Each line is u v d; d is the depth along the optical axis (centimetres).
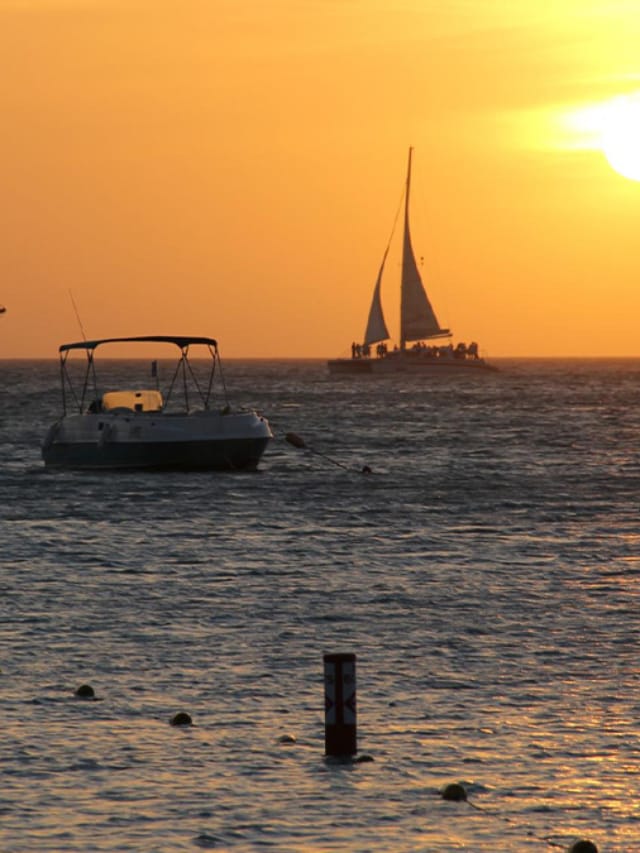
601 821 4362
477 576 9575
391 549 11125
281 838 4194
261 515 13812
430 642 7169
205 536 12019
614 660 6706
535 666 6575
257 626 7612
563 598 8594
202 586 9094
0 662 6619
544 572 9775
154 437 17950
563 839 4200
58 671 6425
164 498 15462
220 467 18288
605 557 10619
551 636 7325
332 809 4462
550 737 5309
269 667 6544
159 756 5038
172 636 7300
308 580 9375
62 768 4884
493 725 5481
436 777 4809
